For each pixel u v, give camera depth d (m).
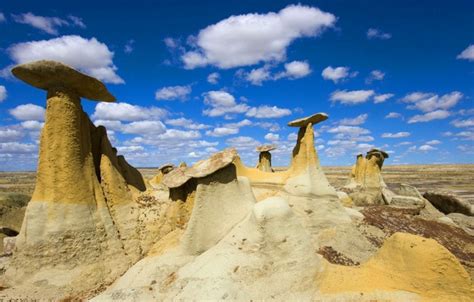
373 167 34.62
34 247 12.31
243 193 14.04
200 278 10.23
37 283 11.92
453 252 20.56
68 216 12.73
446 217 28.58
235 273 10.10
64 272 12.26
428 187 65.31
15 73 12.41
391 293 9.64
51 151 12.98
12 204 35.22
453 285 9.23
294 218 11.31
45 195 12.90
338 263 15.34
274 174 22.44
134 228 14.32
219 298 9.34
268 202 11.52
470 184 71.12
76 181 13.12
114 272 12.88
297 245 10.79
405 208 28.78
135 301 10.26
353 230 18.84
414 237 10.23
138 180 16.98
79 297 11.70
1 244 22.66
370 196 33.09
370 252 17.44
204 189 13.14
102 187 14.44
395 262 10.30
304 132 20.56
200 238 12.81
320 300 9.71
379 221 23.59
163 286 10.77
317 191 19.31
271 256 10.55
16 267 12.41
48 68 12.17
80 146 13.55
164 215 14.82
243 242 11.04
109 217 13.76
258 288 9.81
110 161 14.98
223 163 13.16
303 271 10.38
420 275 9.61
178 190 14.73
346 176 101.94
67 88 13.20
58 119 13.03
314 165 19.95
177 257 12.58
